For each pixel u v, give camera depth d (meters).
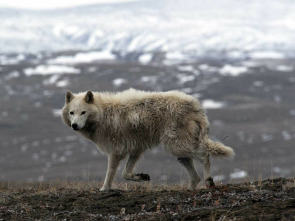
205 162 25.06
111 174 26.06
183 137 25.38
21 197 23.69
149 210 20.02
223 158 25.09
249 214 17.73
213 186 23.59
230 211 18.36
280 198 19.94
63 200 22.44
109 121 26.41
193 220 17.95
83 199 22.34
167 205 20.34
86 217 19.42
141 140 26.25
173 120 25.58
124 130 26.14
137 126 25.97
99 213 20.05
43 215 20.05
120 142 26.25
